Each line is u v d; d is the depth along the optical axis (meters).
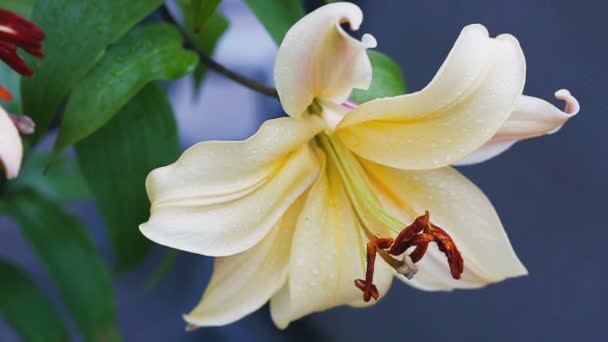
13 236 1.44
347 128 0.82
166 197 0.77
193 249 0.78
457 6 1.14
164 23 0.84
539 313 1.17
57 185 1.07
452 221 0.84
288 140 0.79
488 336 1.22
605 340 1.12
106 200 0.86
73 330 1.37
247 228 0.79
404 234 0.81
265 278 0.83
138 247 0.87
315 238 0.83
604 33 1.08
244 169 0.78
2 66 0.87
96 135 0.85
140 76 0.82
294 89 0.78
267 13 0.83
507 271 0.84
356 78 0.79
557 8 1.09
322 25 0.76
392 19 1.22
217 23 0.94
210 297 0.82
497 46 0.78
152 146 0.86
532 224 1.17
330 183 0.84
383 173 0.84
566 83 1.10
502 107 0.78
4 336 1.34
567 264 1.14
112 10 0.81
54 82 0.80
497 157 1.17
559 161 1.13
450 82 0.78
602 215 1.11
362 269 0.84
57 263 0.98
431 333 1.26
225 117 1.47
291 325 1.41
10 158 0.74
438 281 0.85
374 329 1.32
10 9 0.90
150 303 1.38
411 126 0.80
